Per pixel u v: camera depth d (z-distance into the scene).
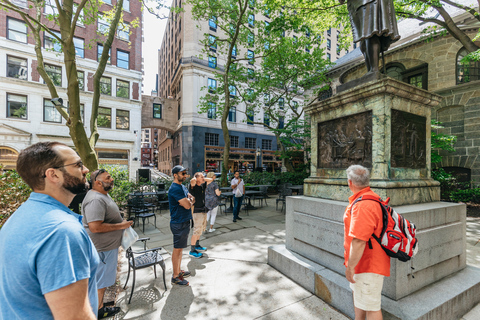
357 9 3.37
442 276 2.83
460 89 10.87
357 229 1.80
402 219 1.89
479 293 2.74
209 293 3.15
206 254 4.59
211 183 6.36
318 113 4.00
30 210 0.97
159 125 28.42
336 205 3.00
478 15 8.24
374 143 2.99
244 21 11.90
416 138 3.31
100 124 21.70
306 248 3.50
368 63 3.37
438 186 3.42
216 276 3.63
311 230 3.39
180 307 2.85
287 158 16.44
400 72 13.31
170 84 34.62
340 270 2.93
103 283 2.60
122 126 22.95
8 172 4.97
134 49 23.56
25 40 18.39
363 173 1.99
